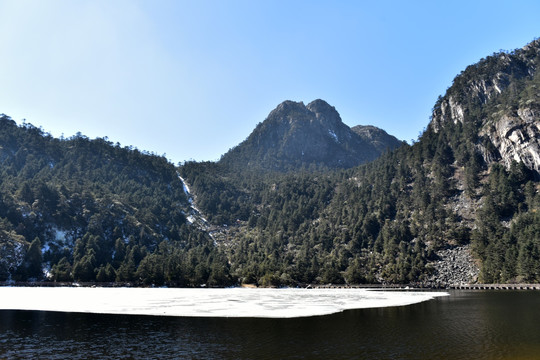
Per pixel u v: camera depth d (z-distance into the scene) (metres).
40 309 76.25
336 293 123.38
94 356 38.72
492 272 147.50
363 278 164.00
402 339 45.75
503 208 188.00
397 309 75.19
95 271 169.25
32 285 157.88
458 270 159.25
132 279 167.88
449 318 62.22
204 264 175.00
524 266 137.75
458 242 177.50
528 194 187.50
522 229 159.50
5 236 172.75
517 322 57.78
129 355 39.03
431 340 44.94
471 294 114.06
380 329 52.59
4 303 87.25
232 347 42.22
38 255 171.12
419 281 157.38
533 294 112.50
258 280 173.00
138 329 53.69
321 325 56.34
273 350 40.78
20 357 38.50
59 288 147.62
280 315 67.25
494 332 49.66
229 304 86.12
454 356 37.50
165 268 171.62
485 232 170.88
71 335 49.50
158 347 42.50
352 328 53.59
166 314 68.94
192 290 145.25
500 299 95.69
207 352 40.06
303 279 172.88
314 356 38.00
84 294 116.25
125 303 88.31
